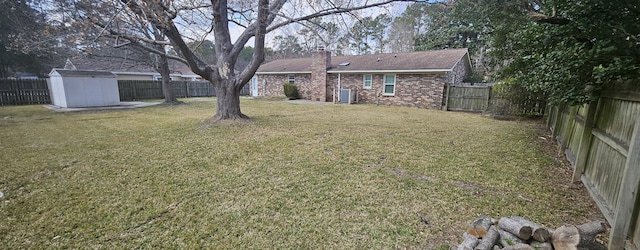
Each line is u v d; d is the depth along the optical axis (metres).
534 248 1.88
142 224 2.46
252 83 21.38
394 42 25.09
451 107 12.23
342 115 9.84
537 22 3.19
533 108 9.38
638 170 1.89
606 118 2.83
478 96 11.47
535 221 2.47
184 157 4.47
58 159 4.34
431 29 20.53
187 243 2.18
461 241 2.19
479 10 4.61
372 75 14.63
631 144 1.94
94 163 4.16
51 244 2.16
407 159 4.36
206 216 2.59
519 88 9.29
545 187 3.24
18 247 2.11
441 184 3.34
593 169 3.04
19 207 2.74
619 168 2.35
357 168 3.93
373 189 3.19
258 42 7.19
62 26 5.49
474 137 6.09
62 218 2.54
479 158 4.43
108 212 2.65
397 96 13.84
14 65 18.30
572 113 4.41
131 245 2.15
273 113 10.24
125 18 5.27
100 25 5.23
